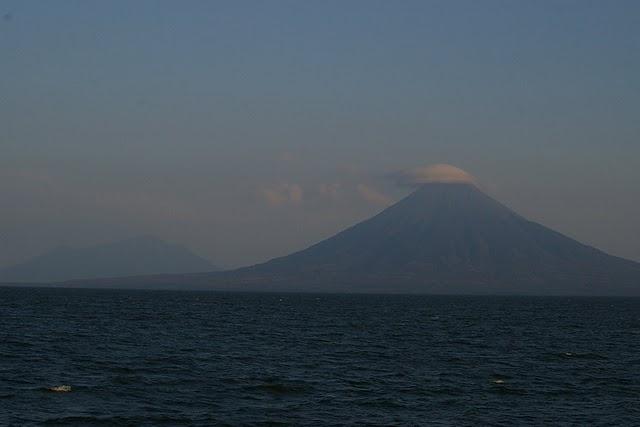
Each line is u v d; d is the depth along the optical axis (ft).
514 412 169.58
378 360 249.34
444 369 231.30
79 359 228.63
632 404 181.37
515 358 265.75
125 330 342.23
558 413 169.58
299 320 467.93
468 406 174.70
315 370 221.46
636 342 350.23
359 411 166.50
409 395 185.26
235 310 594.24
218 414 159.84
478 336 362.12
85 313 484.74
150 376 201.16
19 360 222.28
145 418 154.20
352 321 471.62
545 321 518.78
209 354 252.01
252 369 219.41
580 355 280.31
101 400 169.99
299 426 151.33
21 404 162.09
